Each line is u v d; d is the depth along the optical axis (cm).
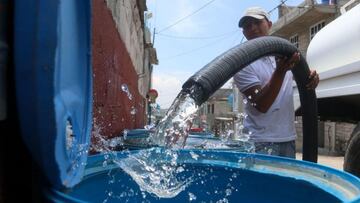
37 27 85
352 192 126
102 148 327
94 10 342
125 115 726
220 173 173
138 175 162
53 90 87
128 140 353
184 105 164
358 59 292
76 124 120
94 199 142
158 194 162
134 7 1137
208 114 4378
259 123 305
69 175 112
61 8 97
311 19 1984
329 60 338
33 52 85
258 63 299
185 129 163
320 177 151
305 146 290
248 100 304
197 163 176
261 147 303
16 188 106
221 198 170
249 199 165
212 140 361
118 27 625
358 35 295
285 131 306
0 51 87
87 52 130
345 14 336
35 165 101
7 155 102
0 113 88
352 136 318
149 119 2059
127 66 792
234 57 186
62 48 102
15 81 86
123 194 155
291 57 242
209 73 172
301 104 289
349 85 307
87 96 133
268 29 321
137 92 1223
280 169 167
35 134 89
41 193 105
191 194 170
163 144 165
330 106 362
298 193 149
